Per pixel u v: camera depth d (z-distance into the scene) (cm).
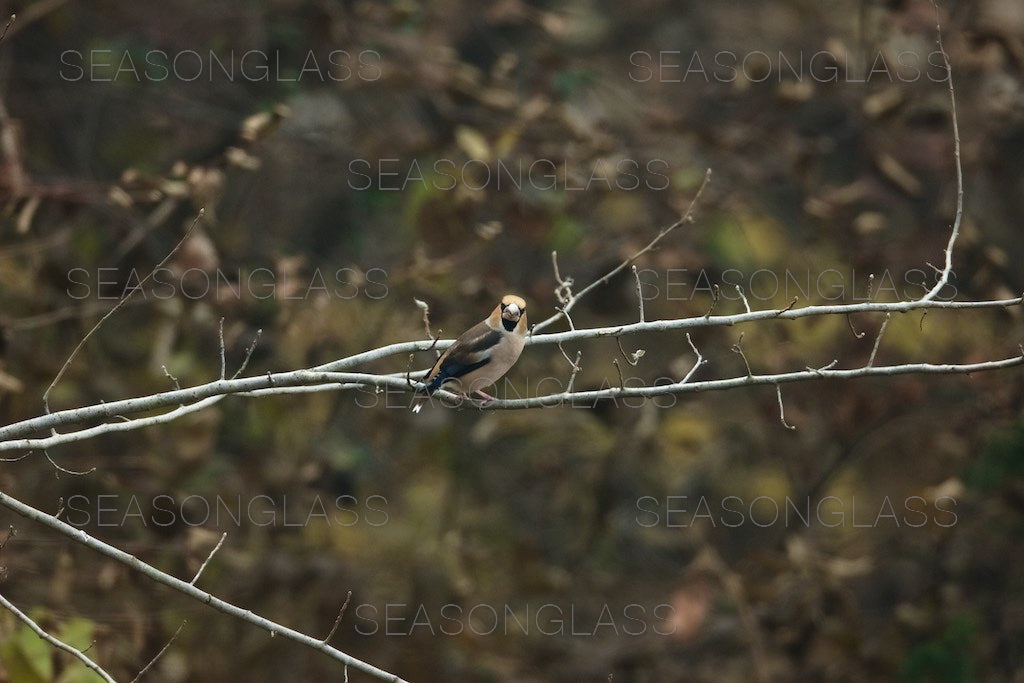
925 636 1569
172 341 1317
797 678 1566
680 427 1631
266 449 1531
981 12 1609
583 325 1636
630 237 1555
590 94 1823
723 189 1656
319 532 1536
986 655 1612
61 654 1041
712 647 1636
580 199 1486
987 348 1568
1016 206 1848
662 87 1864
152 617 1216
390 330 1532
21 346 1267
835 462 1636
